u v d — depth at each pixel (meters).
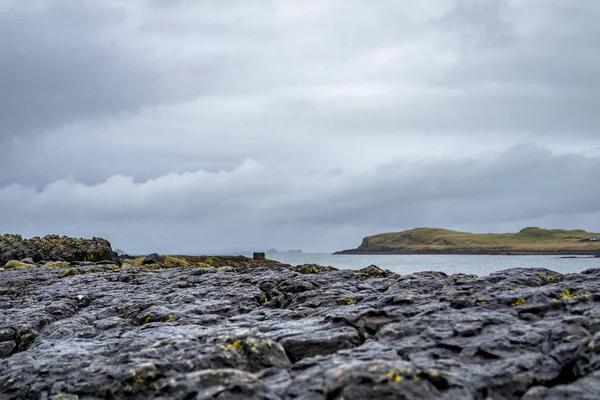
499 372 9.43
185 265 59.50
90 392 9.92
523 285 17.86
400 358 10.36
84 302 24.11
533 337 11.05
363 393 8.18
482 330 11.91
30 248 73.50
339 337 12.07
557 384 9.38
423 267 136.38
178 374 10.00
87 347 13.55
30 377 11.38
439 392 8.38
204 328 14.95
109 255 74.25
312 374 9.24
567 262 157.50
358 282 23.08
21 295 28.02
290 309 17.61
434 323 12.66
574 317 11.70
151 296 23.42
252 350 10.95
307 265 31.84
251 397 8.34
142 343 13.24
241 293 22.09
